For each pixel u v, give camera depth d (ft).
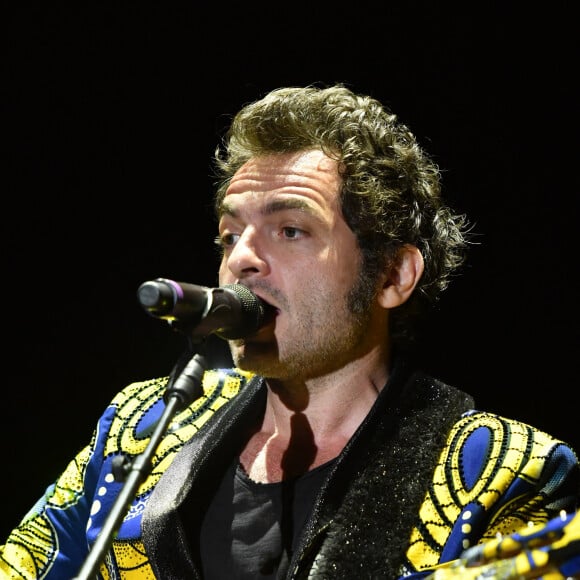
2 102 38.42
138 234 38.70
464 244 21.75
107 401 38.78
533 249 32.91
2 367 39.14
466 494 16.20
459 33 33.45
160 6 37.27
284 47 35.63
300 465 17.75
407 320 19.51
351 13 34.71
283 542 16.70
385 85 34.19
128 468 13.39
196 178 37.99
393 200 18.58
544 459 16.31
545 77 32.63
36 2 37.91
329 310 17.46
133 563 17.87
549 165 32.71
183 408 14.33
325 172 17.88
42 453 38.78
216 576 16.88
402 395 17.63
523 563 10.75
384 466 16.74
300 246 17.42
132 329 38.83
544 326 32.81
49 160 38.83
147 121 38.09
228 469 18.15
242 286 16.70
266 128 18.26
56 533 19.61
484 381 33.14
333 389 18.04
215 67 36.81
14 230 39.24
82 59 38.14
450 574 11.37
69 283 39.22
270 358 17.34
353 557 15.90
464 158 33.40
